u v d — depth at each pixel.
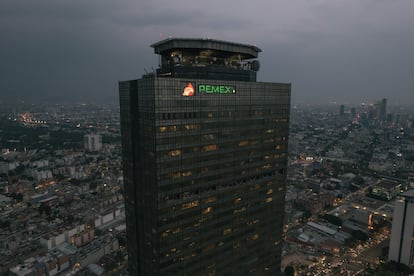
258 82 140.75
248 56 149.12
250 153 144.00
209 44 129.12
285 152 162.50
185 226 125.00
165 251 121.00
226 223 140.12
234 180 139.50
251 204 150.12
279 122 155.50
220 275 143.00
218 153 130.25
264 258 163.62
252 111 140.62
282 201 166.62
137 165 125.75
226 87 127.75
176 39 126.19
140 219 130.25
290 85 156.88
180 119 115.12
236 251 147.88
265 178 154.62
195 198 126.00
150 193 118.31
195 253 130.75
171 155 115.06
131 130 124.88
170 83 109.75
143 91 111.69
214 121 126.12
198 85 117.94
